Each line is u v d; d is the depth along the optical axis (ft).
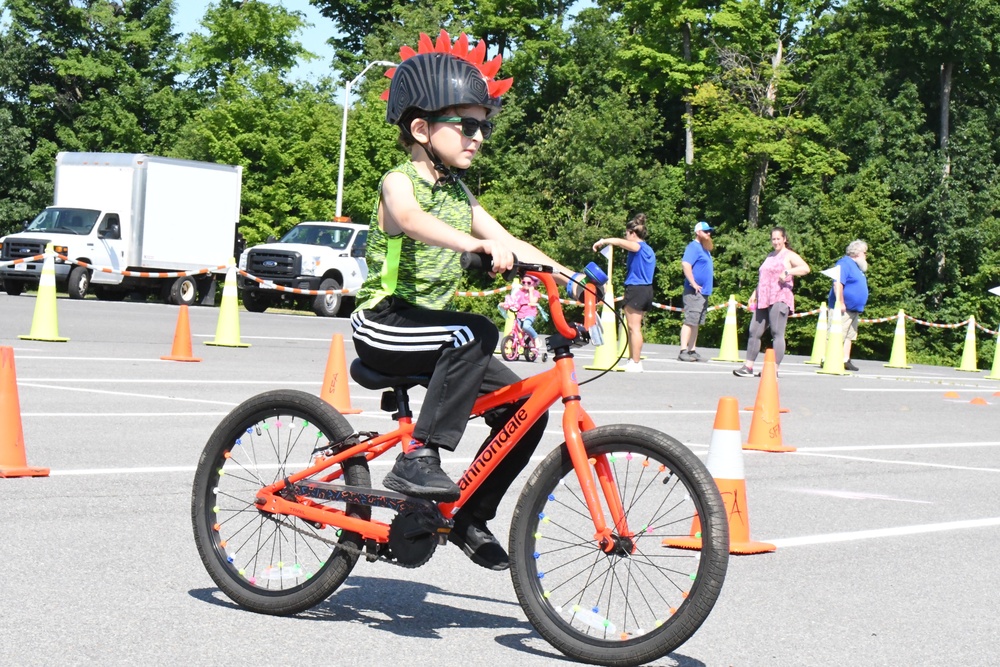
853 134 174.29
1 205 204.74
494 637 16.29
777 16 186.09
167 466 27.94
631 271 61.26
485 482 16.17
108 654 14.64
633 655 14.89
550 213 181.06
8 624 15.65
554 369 15.69
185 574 18.75
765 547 22.40
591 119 177.37
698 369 66.54
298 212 172.86
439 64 15.93
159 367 50.21
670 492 15.92
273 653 15.03
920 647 16.75
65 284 106.11
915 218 174.19
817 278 166.40
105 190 110.83
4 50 213.05
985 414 51.47
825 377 68.03
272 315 103.19
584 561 15.98
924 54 180.75
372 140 174.40
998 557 23.03
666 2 176.86
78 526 21.53
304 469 16.97
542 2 204.54
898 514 26.94
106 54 217.15
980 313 174.40
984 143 178.70
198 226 114.62
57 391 40.70
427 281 16.05
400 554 16.03
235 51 182.50
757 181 177.27
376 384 16.26
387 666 14.74
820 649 16.43
